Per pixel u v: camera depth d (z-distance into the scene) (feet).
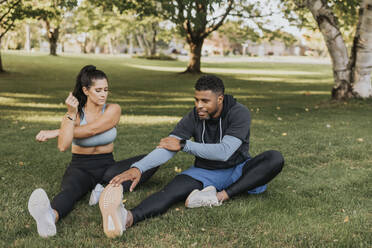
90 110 10.64
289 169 13.96
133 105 35.19
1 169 13.69
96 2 64.75
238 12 69.62
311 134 20.52
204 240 8.18
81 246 7.78
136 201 10.61
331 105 33.37
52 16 67.00
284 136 20.01
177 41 153.69
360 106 31.94
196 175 10.17
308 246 7.97
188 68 80.43
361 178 12.72
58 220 9.04
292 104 35.78
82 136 10.32
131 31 127.54
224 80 68.44
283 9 54.34
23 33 199.62
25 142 18.30
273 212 9.68
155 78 72.08
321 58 178.09
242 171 10.38
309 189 11.73
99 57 131.03
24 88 48.78
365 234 8.40
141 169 9.37
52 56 113.39
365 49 33.30
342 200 10.65
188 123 10.49
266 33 75.77
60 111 29.91
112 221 8.04
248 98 41.98
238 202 10.34
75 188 9.85
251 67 109.29
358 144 17.92
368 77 34.14
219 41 236.02
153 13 61.98
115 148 17.34
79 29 100.53
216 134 10.24
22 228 8.70
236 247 7.86
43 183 12.14
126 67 98.73
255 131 21.50
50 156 15.75
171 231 8.63
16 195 10.84
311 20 50.55
